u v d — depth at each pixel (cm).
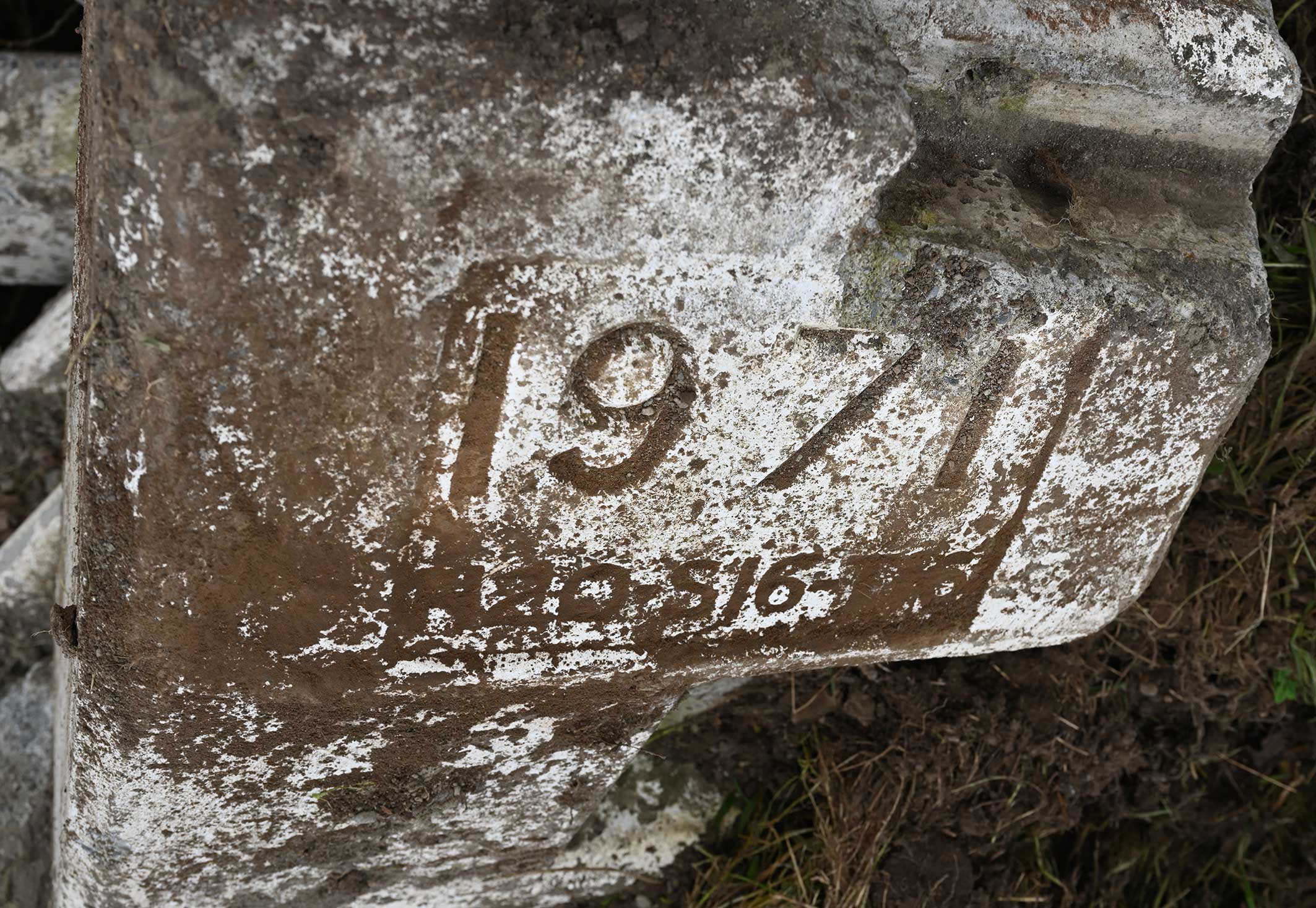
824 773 176
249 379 84
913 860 177
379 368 86
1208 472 175
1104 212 109
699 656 116
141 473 87
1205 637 182
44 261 178
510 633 107
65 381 177
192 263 79
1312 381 171
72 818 117
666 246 86
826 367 98
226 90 74
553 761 131
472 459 93
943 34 96
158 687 100
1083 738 182
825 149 86
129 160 76
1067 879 190
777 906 173
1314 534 178
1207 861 198
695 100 81
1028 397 108
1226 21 109
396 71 76
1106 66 103
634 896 177
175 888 127
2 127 163
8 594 172
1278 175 168
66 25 196
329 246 80
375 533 94
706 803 177
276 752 112
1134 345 108
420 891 153
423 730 116
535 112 79
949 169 104
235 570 94
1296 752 194
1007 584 124
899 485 109
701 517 104
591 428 94
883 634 123
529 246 83
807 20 86
